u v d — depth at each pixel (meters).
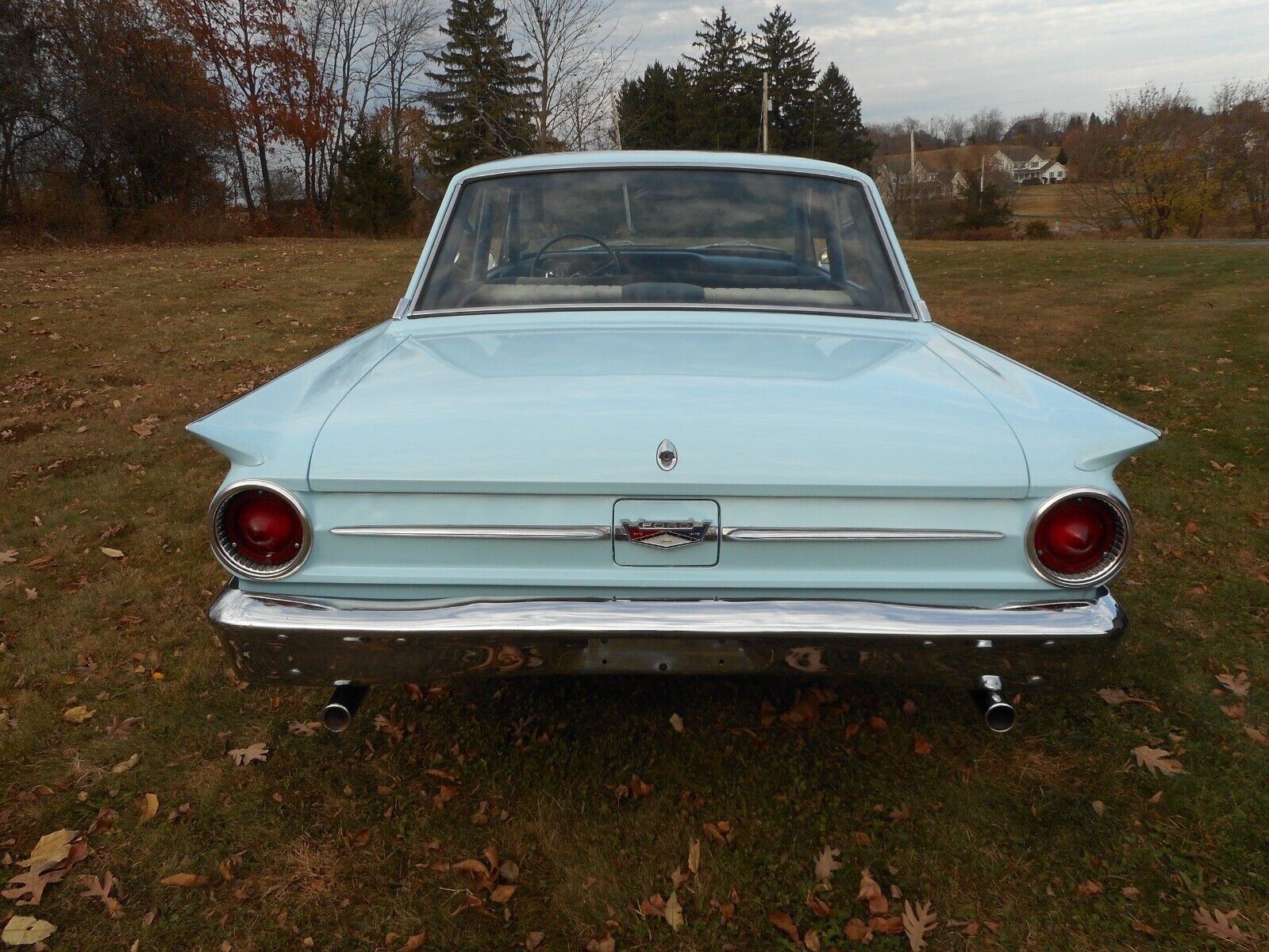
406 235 31.20
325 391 2.07
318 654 1.93
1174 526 4.29
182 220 23.05
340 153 32.22
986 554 1.87
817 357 2.30
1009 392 2.10
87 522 4.41
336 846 2.28
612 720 2.77
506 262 2.92
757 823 2.35
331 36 34.69
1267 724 2.73
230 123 26.34
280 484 1.83
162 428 6.06
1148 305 11.73
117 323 9.90
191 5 26.80
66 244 20.19
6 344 8.62
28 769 2.57
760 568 1.89
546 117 19.61
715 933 2.02
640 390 2.00
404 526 1.86
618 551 1.88
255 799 2.44
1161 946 1.96
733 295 2.78
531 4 18.97
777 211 2.95
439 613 1.89
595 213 2.94
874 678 1.96
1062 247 21.30
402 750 2.65
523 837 2.30
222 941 2.00
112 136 21.64
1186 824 2.32
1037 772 2.53
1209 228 38.22
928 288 14.04
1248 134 36.06
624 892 2.13
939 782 2.49
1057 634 1.86
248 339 9.27
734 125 54.03
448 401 1.98
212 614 1.94
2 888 2.13
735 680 2.97
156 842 2.28
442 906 2.09
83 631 3.35
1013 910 2.06
